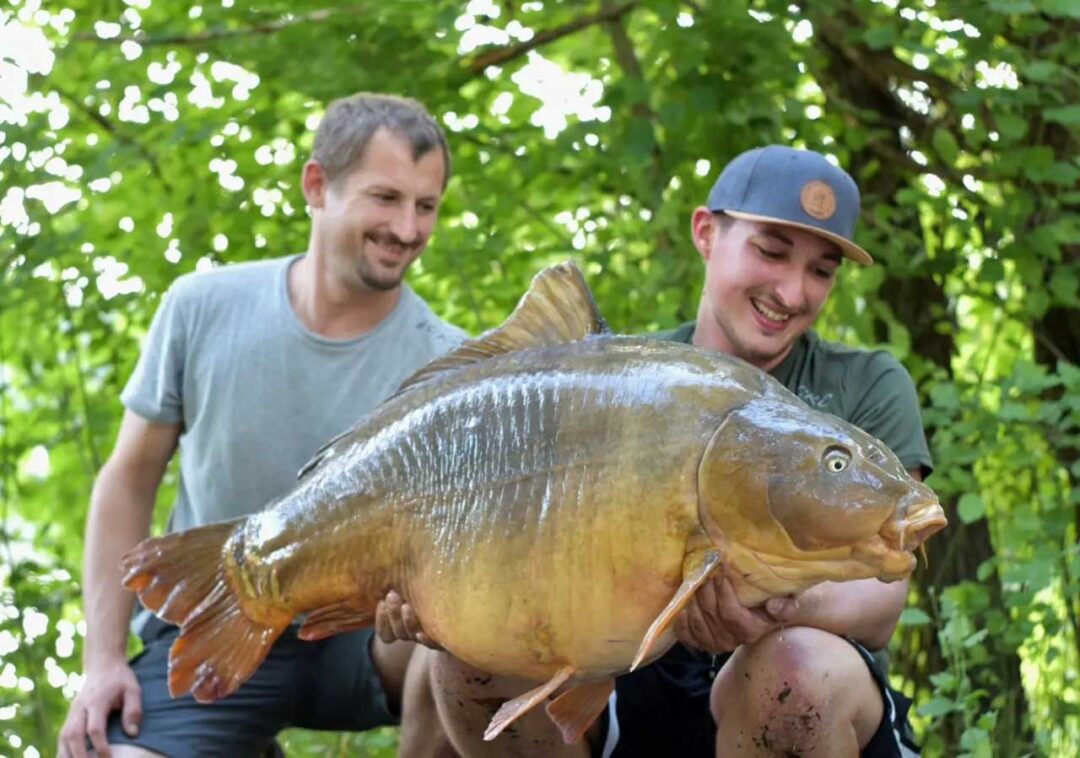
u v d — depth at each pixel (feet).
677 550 8.95
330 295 13.43
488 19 19.35
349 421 13.43
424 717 12.21
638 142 18.34
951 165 18.45
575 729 9.66
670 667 12.09
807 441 8.81
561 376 9.41
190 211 19.97
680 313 18.63
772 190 12.02
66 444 21.39
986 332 22.29
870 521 8.70
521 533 9.23
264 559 10.26
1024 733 17.19
